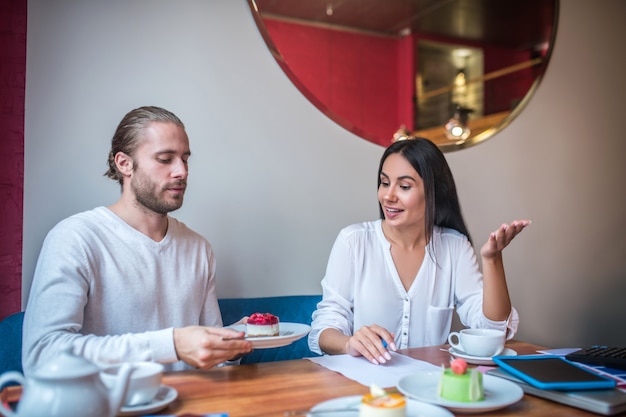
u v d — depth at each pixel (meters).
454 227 1.85
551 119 2.70
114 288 1.37
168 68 1.92
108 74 1.84
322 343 1.52
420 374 1.04
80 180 1.80
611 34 2.88
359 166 2.25
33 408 0.69
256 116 2.06
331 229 2.19
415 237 1.76
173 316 1.47
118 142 1.45
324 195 2.18
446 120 2.81
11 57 1.73
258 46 2.07
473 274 1.75
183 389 1.02
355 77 2.57
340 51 2.51
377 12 2.65
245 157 2.04
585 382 0.96
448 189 1.77
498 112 2.69
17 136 1.73
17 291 1.73
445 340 1.76
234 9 2.03
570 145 2.75
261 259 2.06
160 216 1.47
